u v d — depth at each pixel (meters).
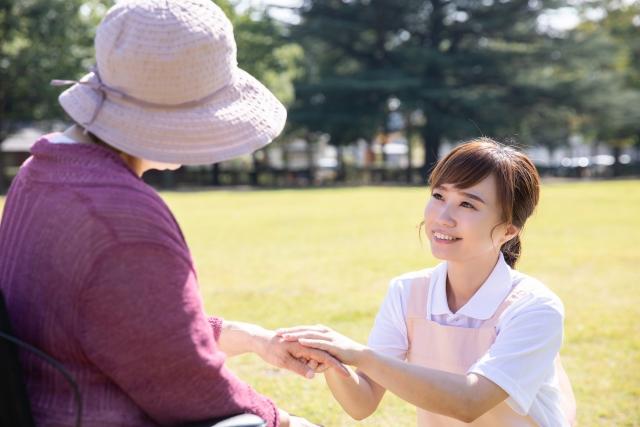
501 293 2.47
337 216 18.62
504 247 2.69
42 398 1.76
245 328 2.41
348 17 46.34
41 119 37.94
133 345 1.69
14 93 36.38
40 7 34.69
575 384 4.94
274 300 7.65
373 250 11.77
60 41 36.06
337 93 45.25
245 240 13.23
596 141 56.72
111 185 1.75
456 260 2.45
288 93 43.91
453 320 2.52
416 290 2.63
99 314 1.68
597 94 46.78
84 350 1.71
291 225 16.16
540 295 2.43
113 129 1.83
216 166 43.47
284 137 48.66
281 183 45.69
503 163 2.42
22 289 1.77
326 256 11.07
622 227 15.18
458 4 45.91
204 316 1.81
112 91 1.83
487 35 46.75
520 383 2.29
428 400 2.22
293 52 44.94
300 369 2.32
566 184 38.62
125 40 1.81
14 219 1.83
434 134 46.28
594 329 6.37
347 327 6.48
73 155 1.80
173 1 1.84
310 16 46.53
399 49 46.41
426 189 34.97
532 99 46.94
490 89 48.31
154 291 1.70
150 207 1.76
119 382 1.72
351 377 2.44
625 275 9.20
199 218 18.14
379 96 46.00
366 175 48.09
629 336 6.14
